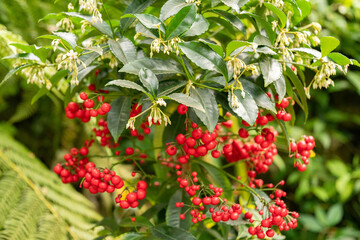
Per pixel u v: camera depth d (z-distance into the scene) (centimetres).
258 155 82
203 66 68
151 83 67
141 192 73
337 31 123
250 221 74
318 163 143
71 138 122
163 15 70
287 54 70
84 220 96
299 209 159
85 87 82
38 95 76
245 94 70
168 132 77
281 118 73
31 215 88
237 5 70
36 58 72
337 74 129
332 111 144
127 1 77
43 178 97
